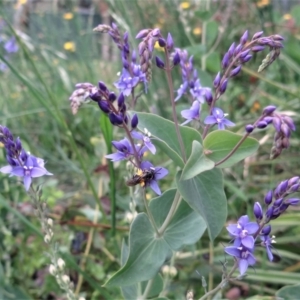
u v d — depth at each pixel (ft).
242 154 0.41
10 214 0.73
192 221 0.46
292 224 0.68
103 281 0.68
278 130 0.37
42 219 0.48
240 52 0.41
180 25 1.05
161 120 0.43
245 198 0.70
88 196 0.74
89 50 1.17
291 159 0.83
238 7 1.17
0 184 0.74
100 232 0.70
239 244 0.38
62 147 1.03
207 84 0.68
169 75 0.42
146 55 0.40
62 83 1.07
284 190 0.38
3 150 0.76
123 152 0.41
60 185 0.92
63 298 0.67
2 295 0.59
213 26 0.86
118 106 0.38
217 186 0.42
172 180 0.80
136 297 0.51
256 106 0.99
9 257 0.70
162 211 0.47
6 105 1.02
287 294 0.49
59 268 0.49
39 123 1.06
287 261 0.69
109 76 1.18
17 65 1.18
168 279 0.52
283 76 1.11
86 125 1.05
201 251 0.67
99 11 1.40
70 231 0.73
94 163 0.94
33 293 0.68
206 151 0.42
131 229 0.45
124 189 0.83
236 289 0.62
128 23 0.92
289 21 1.11
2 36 1.09
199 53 0.81
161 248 0.45
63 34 1.22
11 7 1.20
